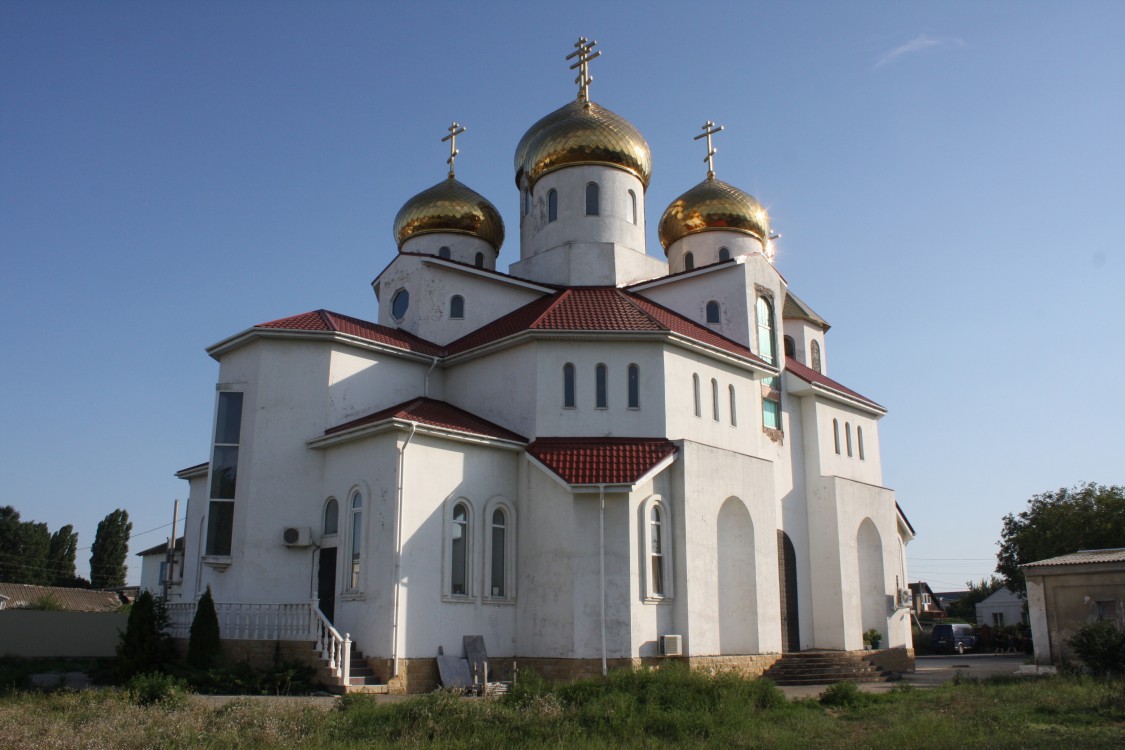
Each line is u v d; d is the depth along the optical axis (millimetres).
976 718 15211
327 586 23828
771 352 31953
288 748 12391
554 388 25719
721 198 34812
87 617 32812
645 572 23453
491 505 24203
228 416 24953
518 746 12555
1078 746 12289
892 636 32281
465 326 29609
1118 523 44656
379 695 20344
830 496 31406
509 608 24000
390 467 22562
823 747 12766
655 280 32219
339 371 25438
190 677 20344
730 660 24656
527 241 34812
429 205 34312
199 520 31641
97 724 13422
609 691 16078
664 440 25250
